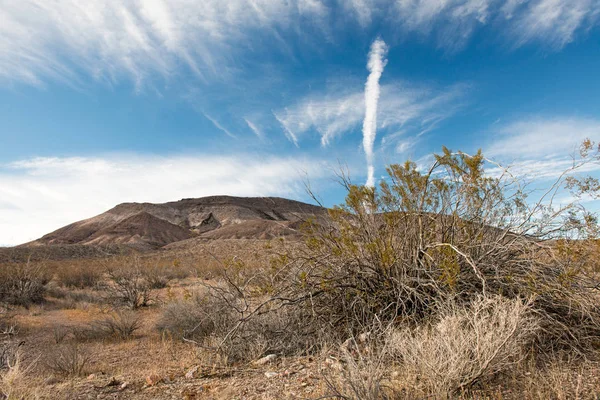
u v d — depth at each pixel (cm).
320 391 380
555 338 489
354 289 611
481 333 385
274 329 624
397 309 581
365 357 452
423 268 591
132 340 817
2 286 1351
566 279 502
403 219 638
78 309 1251
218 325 687
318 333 590
